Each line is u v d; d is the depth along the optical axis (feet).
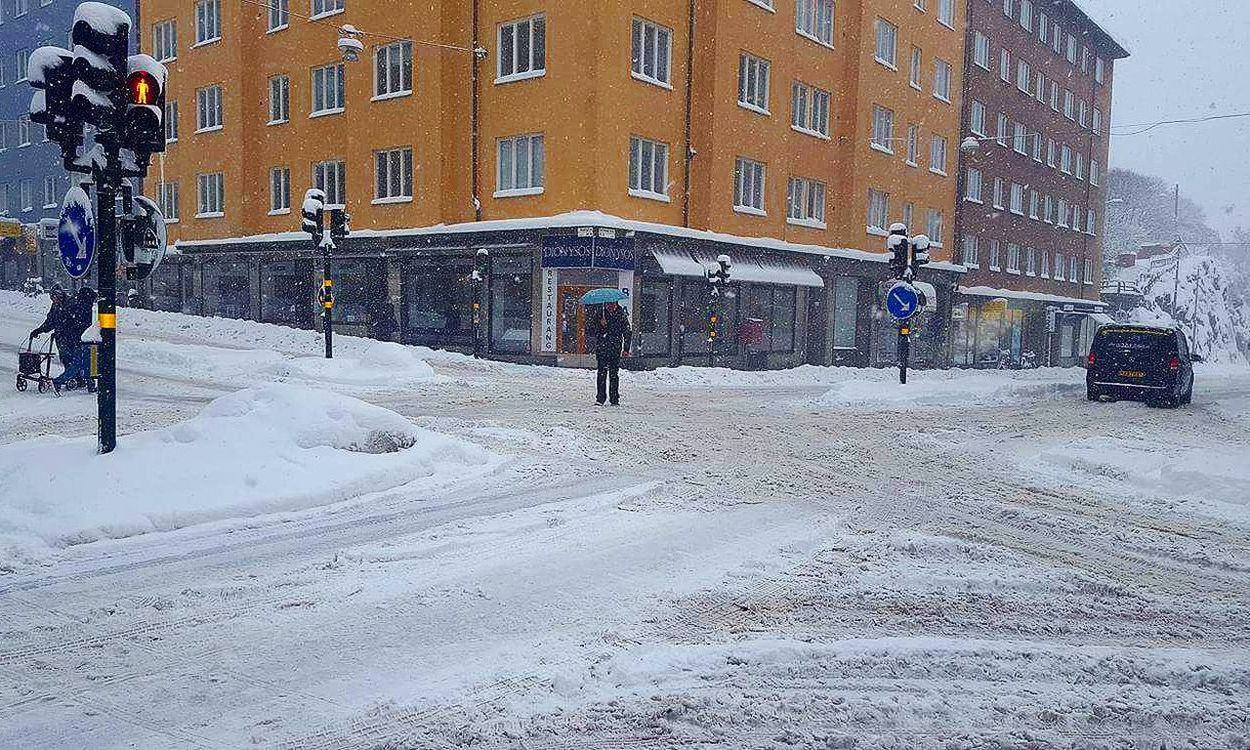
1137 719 11.98
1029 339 161.89
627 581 17.48
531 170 80.07
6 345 69.05
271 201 102.12
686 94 83.56
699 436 38.34
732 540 20.77
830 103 103.55
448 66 84.12
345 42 80.69
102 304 23.70
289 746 10.74
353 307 95.04
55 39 138.10
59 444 24.88
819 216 103.71
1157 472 31.32
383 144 88.79
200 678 12.64
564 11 76.23
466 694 12.20
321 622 14.94
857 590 17.28
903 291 65.00
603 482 27.53
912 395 60.49
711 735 11.19
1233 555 20.94
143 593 16.28
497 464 29.86
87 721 11.28
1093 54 178.70
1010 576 18.52
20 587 16.51
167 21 111.14
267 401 28.09
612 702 12.00
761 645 13.83
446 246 83.87
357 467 25.82
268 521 21.67
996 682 13.09
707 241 83.92
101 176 23.35
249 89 102.37
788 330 100.12
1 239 137.28
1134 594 17.69
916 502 26.14
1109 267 280.72
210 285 109.50
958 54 129.29
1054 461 34.78
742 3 87.15
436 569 18.08
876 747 11.06
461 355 78.59
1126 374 65.41
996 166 143.84
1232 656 14.37
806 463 32.50
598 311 48.93
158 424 36.63
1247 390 94.89
